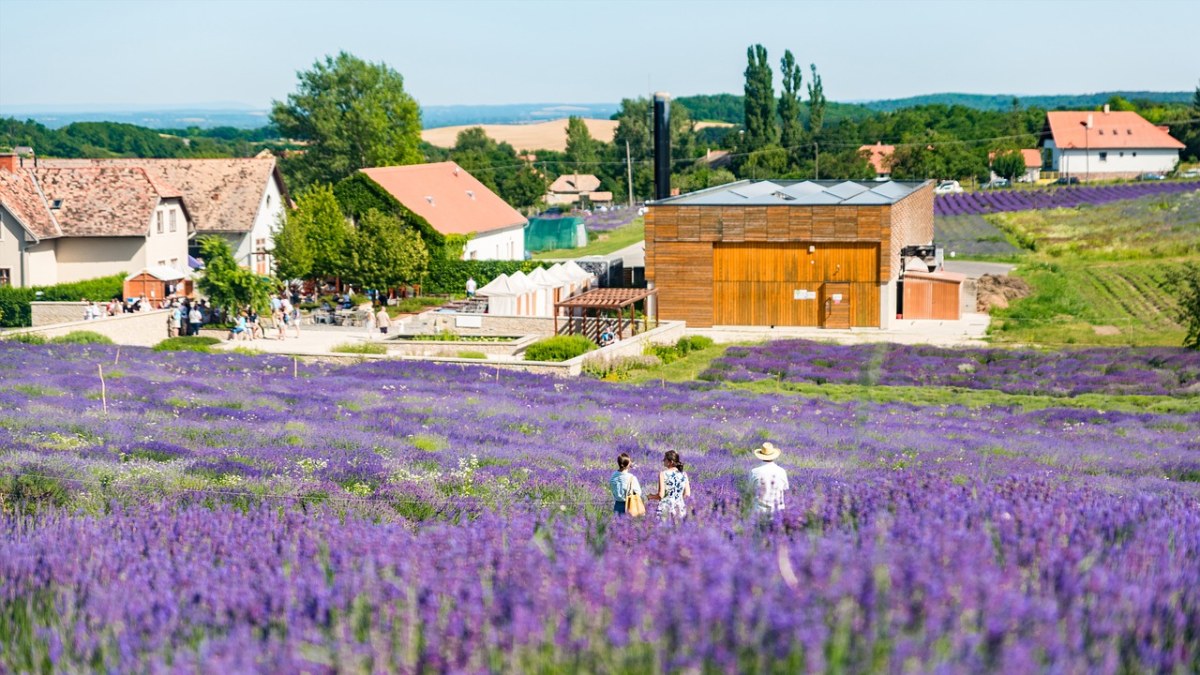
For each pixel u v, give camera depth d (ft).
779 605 19.92
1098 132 574.97
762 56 575.79
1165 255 279.28
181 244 268.82
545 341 184.44
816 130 599.16
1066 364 175.22
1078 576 23.44
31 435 75.66
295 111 455.63
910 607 19.88
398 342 199.31
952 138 588.50
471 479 62.54
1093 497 39.60
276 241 256.52
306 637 22.33
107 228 248.11
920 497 36.24
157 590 27.91
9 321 221.87
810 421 117.08
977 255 310.04
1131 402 145.07
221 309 216.74
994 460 87.86
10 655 24.99
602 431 99.09
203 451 71.77
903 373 171.63
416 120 464.24
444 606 23.24
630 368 180.14
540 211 571.69
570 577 23.75
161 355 165.99
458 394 130.82
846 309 227.61
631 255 313.53
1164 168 570.46
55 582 30.25
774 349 197.88
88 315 210.59
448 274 279.69
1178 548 29.94
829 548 23.53
